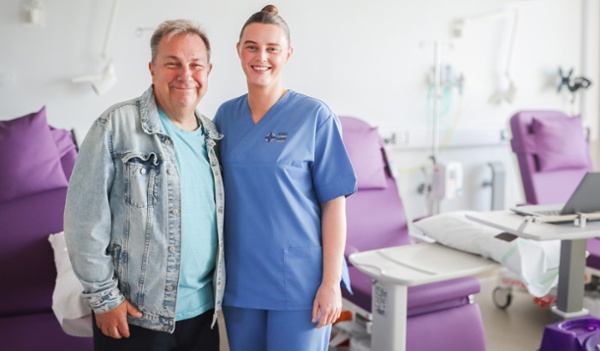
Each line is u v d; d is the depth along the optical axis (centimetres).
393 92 367
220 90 319
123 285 138
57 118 285
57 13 278
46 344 185
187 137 145
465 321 224
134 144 134
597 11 427
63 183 229
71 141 247
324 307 149
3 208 219
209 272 149
